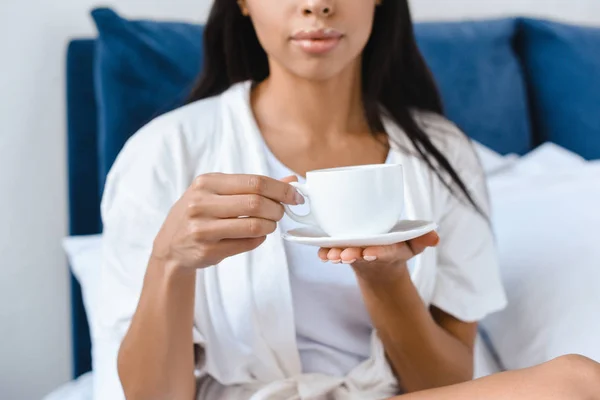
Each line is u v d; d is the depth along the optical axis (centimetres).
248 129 109
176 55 162
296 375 104
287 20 98
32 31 166
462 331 114
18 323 169
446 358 105
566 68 199
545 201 147
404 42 120
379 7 117
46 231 170
